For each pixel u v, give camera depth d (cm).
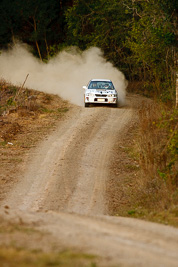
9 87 5816
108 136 3872
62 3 9044
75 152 3409
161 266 1057
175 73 4991
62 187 2691
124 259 1095
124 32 7388
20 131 3953
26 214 1745
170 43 5066
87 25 8112
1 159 3198
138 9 6222
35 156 3306
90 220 1709
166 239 1427
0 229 1414
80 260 1054
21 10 8606
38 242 1241
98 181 2827
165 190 2341
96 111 4784
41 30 8606
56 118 4478
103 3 7531
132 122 4334
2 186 2689
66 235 1344
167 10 5112
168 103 4284
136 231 1524
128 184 2772
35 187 2688
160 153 3036
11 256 1058
